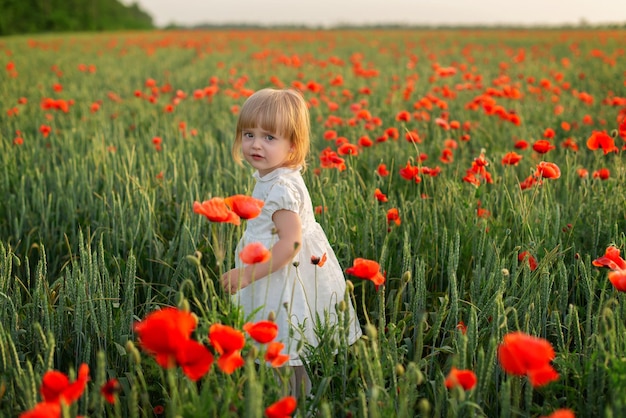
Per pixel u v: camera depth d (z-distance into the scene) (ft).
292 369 7.04
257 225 7.77
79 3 195.72
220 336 5.08
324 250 8.05
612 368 6.13
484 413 6.55
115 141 18.99
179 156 15.85
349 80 39.01
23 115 24.03
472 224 10.54
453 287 7.64
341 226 10.46
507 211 11.53
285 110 7.73
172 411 5.30
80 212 12.92
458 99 29.99
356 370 6.36
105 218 11.91
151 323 4.71
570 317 7.17
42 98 29.50
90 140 19.45
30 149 17.84
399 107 26.35
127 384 6.81
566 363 6.75
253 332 5.36
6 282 8.04
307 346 7.03
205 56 65.10
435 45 93.61
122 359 7.56
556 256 8.96
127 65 54.49
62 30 175.01
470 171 11.76
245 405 5.31
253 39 110.83
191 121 23.63
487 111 17.92
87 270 7.96
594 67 49.32
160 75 45.78
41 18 171.42
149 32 182.39
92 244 11.59
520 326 7.75
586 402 6.64
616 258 7.00
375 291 9.90
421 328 6.34
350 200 11.76
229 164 15.53
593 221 10.83
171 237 12.05
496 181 13.44
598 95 32.96
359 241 10.57
